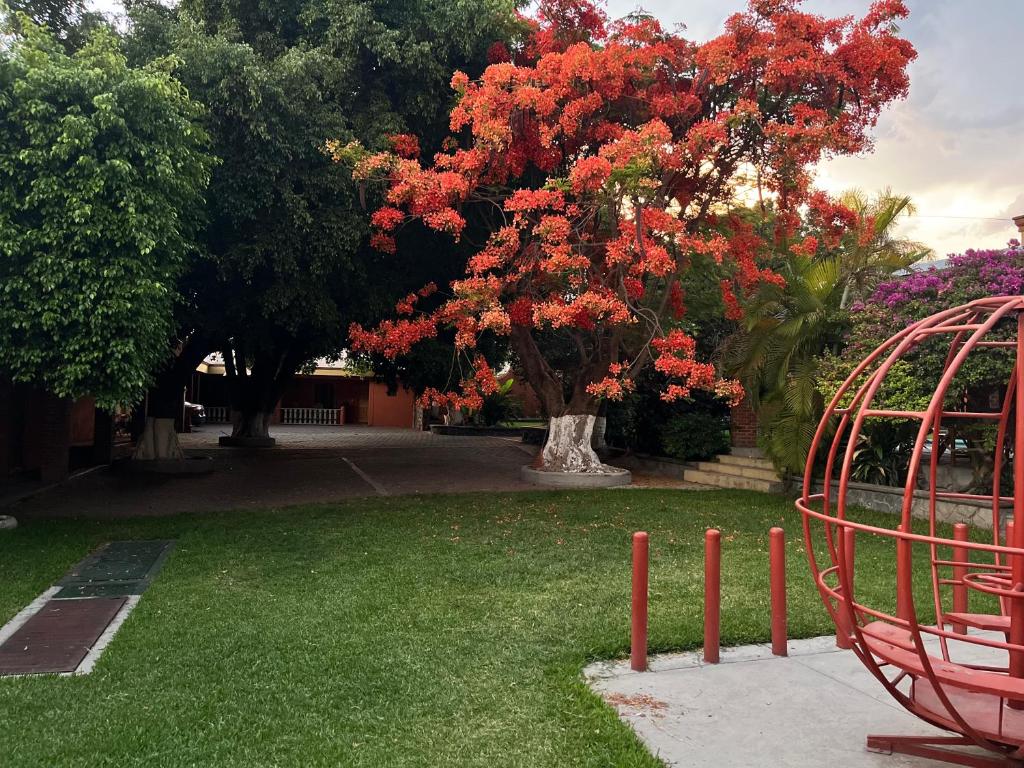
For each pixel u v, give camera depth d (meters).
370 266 13.02
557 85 11.50
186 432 30.83
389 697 4.46
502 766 3.65
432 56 12.00
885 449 12.27
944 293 9.77
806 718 4.26
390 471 16.81
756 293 14.02
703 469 16.00
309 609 6.23
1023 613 3.57
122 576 7.55
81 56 8.66
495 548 8.68
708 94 12.27
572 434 15.27
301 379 41.69
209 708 4.27
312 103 10.98
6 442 14.45
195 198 9.41
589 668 5.05
